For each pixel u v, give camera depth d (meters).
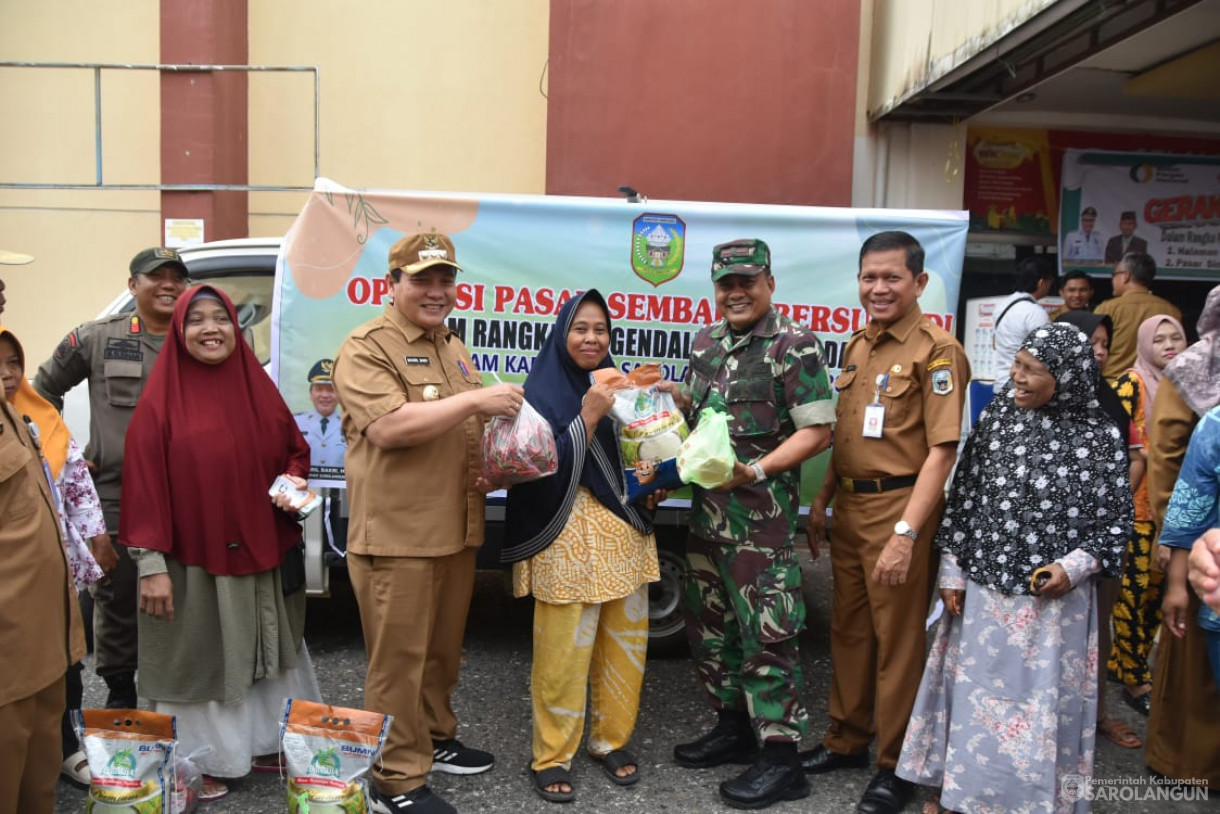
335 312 3.64
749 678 2.94
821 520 3.24
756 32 6.07
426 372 2.71
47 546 2.23
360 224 3.63
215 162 6.08
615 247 3.70
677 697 3.74
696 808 2.85
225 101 6.25
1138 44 5.31
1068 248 6.96
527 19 6.82
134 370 3.22
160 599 2.63
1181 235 7.00
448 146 6.88
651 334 3.74
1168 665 3.06
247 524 2.73
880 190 6.66
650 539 3.02
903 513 2.81
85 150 6.76
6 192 6.70
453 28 6.80
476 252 3.68
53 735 2.32
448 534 2.71
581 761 3.14
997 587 2.53
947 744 2.68
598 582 2.82
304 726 2.53
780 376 2.85
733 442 2.94
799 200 6.16
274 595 2.84
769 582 2.88
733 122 6.11
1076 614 2.53
